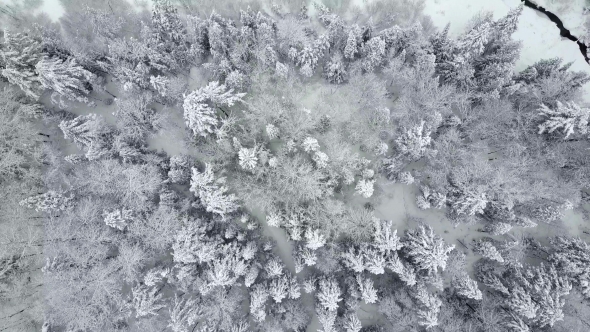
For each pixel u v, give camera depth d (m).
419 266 35.34
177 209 37.78
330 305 33.34
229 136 38.72
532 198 37.53
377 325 38.88
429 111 38.66
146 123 39.00
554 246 37.50
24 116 38.22
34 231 38.06
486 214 38.81
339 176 39.00
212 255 34.62
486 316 36.25
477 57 37.66
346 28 38.94
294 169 38.03
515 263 36.41
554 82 36.53
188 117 35.59
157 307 35.19
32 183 38.06
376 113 39.19
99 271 36.78
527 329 33.47
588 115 33.34
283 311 36.91
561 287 34.81
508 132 38.66
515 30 38.56
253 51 38.53
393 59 38.94
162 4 36.66
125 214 35.81
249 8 39.31
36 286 37.94
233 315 37.88
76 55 37.09
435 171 38.75
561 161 37.75
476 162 37.78
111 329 37.66
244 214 38.00
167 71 39.72
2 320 37.56
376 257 34.06
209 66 38.50
